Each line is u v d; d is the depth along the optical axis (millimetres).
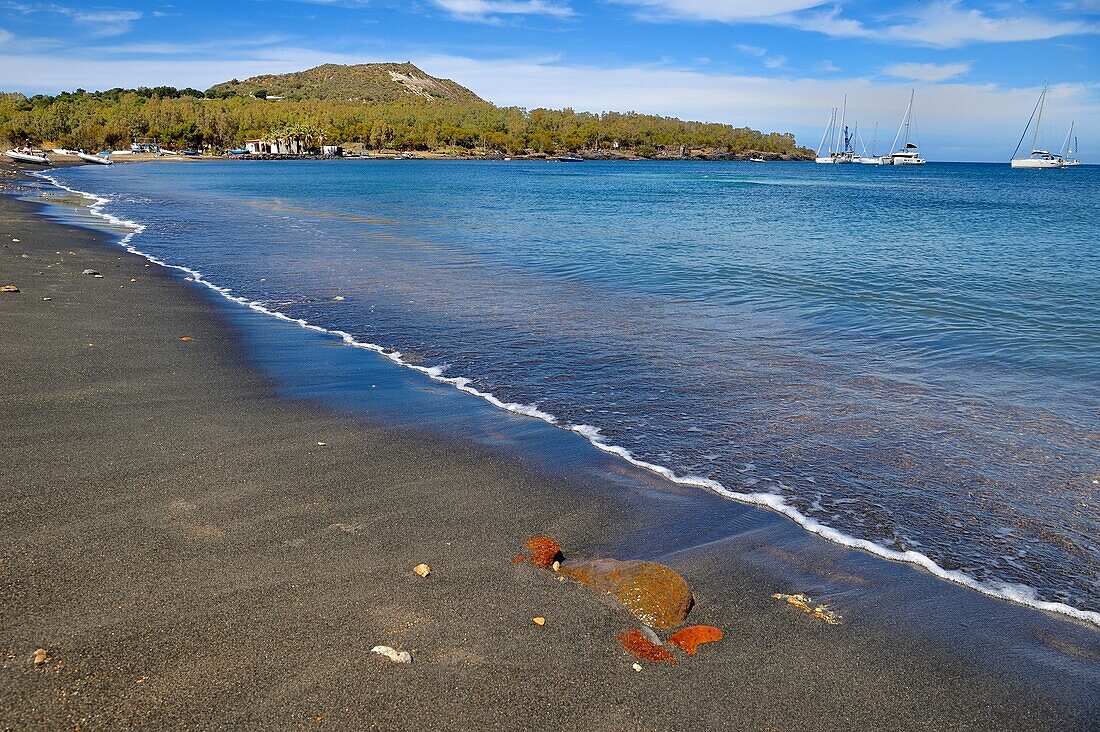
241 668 3326
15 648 3373
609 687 3395
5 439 5973
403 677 3332
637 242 22594
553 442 6641
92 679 3199
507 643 3645
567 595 4113
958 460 6395
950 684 3611
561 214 33969
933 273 16734
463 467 6000
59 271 13992
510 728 3096
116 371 8055
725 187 73188
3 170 60500
